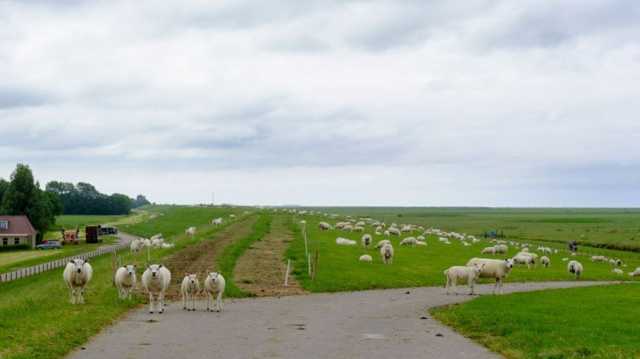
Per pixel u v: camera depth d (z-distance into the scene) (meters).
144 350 24.39
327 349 25.16
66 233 148.75
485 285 55.97
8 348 23.25
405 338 28.05
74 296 38.06
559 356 23.22
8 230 139.12
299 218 171.12
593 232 167.88
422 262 72.19
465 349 25.61
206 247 85.00
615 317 32.34
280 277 54.88
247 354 23.89
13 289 50.38
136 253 85.31
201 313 35.03
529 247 107.25
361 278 55.56
